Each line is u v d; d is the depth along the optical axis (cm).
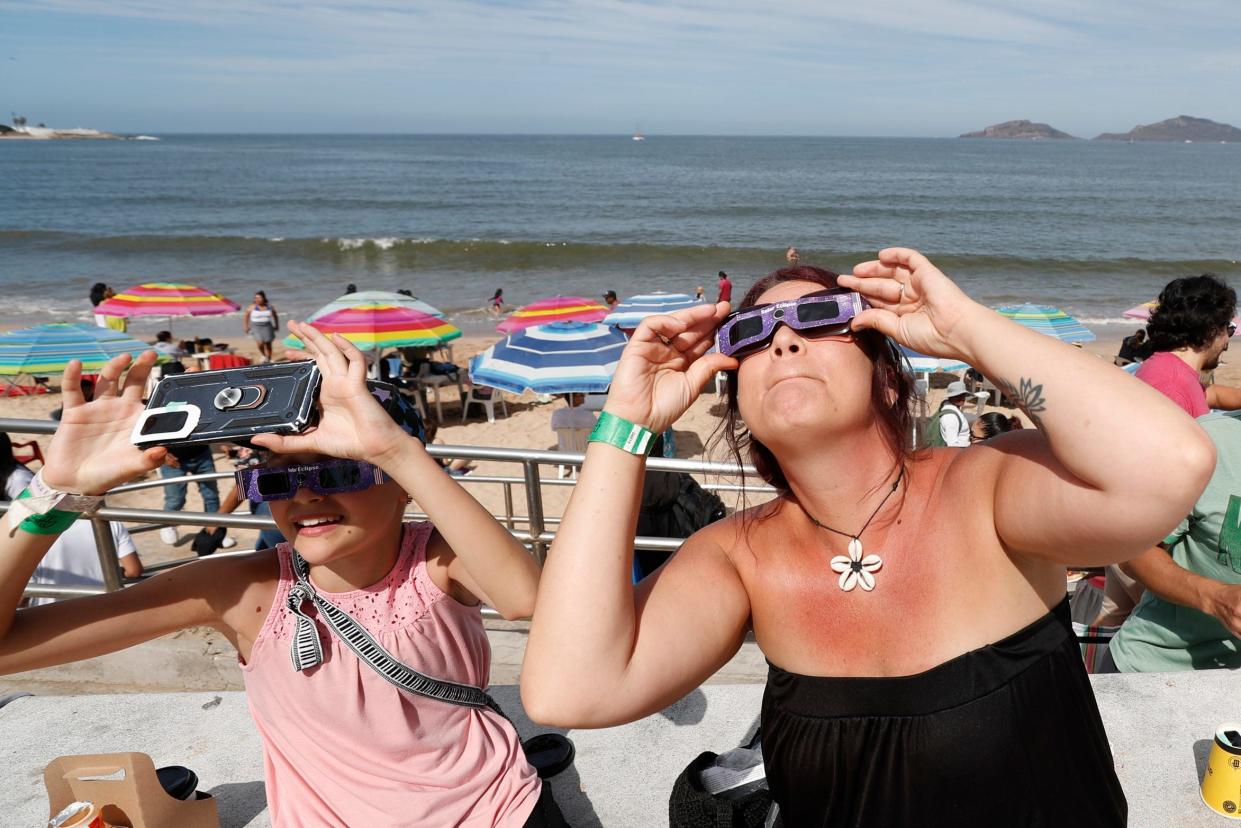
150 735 261
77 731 264
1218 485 250
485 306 2722
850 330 125
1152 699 257
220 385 147
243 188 7569
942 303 117
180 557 745
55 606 164
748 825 181
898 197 6781
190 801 196
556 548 128
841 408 124
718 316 133
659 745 253
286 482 150
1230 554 249
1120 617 346
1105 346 2117
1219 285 360
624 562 126
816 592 130
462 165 11994
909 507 130
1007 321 113
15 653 158
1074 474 109
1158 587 254
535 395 1518
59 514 150
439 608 172
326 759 170
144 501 952
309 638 164
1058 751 120
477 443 1242
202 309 1755
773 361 126
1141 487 100
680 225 5088
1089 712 125
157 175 9425
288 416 142
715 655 133
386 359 1370
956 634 122
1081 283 3153
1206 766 230
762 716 140
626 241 4306
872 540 129
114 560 393
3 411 1349
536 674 123
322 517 156
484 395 1408
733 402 150
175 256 3744
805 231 4784
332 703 167
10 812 229
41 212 5591
